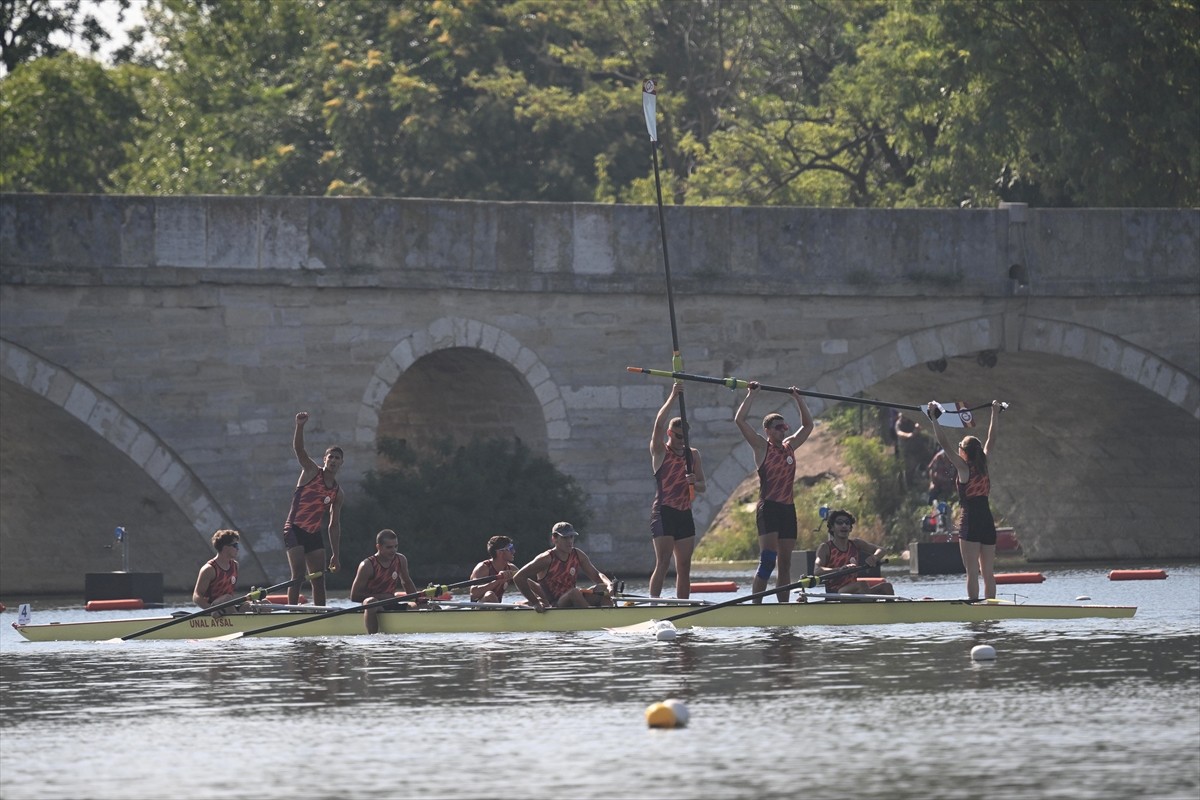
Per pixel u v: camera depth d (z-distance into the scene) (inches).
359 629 1753.2
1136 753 866.8
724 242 2987.2
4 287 2625.5
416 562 2770.7
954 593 2257.6
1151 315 3196.4
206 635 1769.2
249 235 2743.6
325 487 1879.9
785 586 1700.3
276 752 926.4
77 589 3073.3
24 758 922.7
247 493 2755.9
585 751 906.7
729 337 2994.6
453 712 1067.9
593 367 2938.0
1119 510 3585.1
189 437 2723.9
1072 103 3627.0
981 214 3100.4
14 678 1343.5
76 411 2662.4
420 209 2837.1
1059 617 1728.6
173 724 1040.8
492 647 1517.0
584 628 1720.0
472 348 2878.9
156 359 2706.7
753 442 1818.4
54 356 2655.0
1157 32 3454.7
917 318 3080.7
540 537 2824.8
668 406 1831.9
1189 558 3496.6
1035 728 951.0
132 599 2496.3
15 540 3085.6
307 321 2780.5
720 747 909.2
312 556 1877.5
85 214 2667.3
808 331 3029.0
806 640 1504.7
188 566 2866.6
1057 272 3134.8
